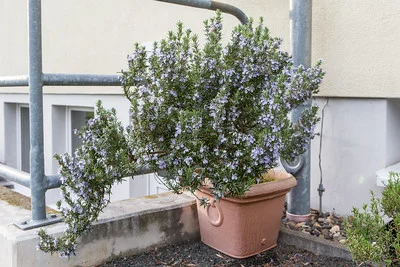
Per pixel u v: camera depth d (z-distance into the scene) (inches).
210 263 76.2
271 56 69.6
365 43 89.4
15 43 204.8
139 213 80.6
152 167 67.1
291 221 92.8
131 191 143.6
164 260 77.9
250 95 69.2
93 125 68.0
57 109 184.7
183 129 62.7
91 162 66.5
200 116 65.5
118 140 67.9
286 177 81.0
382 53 87.1
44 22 186.9
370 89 89.2
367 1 88.5
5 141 219.9
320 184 97.0
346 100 94.0
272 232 80.2
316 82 73.2
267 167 66.7
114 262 76.9
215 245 82.0
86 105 163.8
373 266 68.7
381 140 89.5
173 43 66.5
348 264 73.2
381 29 87.0
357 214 63.2
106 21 154.9
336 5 93.1
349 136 93.9
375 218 61.1
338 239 81.4
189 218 87.7
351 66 91.7
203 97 68.7
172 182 69.4
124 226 78.5
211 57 67.4
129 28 145.7
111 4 152.0
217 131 66.1
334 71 94.3
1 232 71.0
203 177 66.7
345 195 95.0
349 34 91.7
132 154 68.3
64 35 176.2
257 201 74.6
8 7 208.4
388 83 86.6
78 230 66.4
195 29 122.8
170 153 65.1
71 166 65.6
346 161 94.6
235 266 74.7
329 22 94.5
